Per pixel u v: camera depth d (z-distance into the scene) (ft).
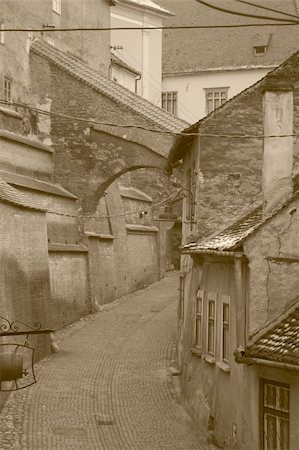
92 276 155.22
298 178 80.07
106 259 168.04
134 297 177.47
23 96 147.13
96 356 119.85
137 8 231.50
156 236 205.16
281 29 245.65
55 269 139.03
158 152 144.05
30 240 116.16
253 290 72.13
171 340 131.03
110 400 96.53
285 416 65.92
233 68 241.76
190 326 98.17
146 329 140.15
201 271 91.97
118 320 148.87
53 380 105.09
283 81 79.46
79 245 152.56
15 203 106.93
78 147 149.59
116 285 174.19
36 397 96.43
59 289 140.26
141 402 96.12
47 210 125.49
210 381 83.76
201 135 96.37
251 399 69.97
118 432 83.41
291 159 78.74
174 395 99.81
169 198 156.87
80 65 153.99
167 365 114.83
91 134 149.07
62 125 149.89
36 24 153.79
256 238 72.38
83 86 148.56
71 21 170.19
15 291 106.11
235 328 75.00
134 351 123.24
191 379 92.73
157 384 104.63
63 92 149.59
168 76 246.47
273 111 79.10
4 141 132.36
